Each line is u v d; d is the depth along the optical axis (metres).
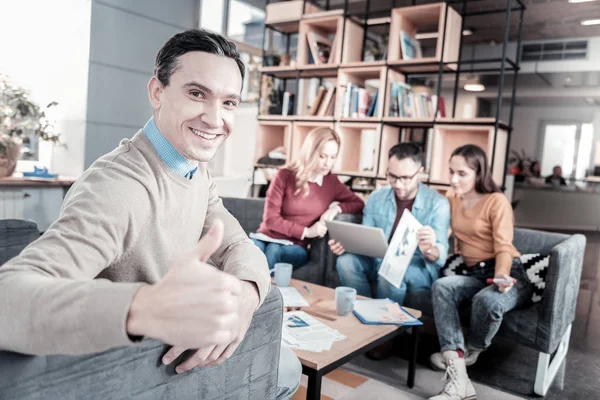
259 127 4.39
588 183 9.98
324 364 1.46
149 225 0.85
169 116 0.86
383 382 2.21
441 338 2.20
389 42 3.77
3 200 3.63
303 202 2.95
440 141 3.64
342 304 1.94
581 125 10.86
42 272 0.59
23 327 0.49
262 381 0.85
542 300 2.18
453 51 3.71
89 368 0.56
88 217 0.71
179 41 0.85
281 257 2.83
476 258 2.49
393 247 2.44
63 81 4.26
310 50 4.15
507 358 2.59
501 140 3.53
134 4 4.43
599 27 6.97
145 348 0.62
